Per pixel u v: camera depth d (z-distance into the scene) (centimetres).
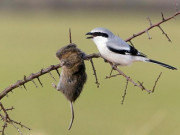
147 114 1466
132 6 6400
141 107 1608
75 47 544
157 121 991
